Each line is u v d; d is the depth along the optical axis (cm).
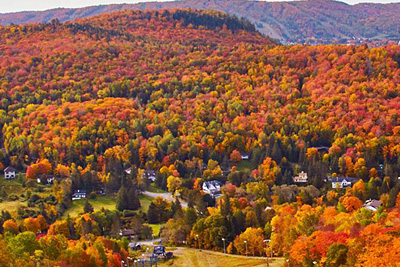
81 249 13412
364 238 11969
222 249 16750
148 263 15162
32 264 11962
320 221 15862
